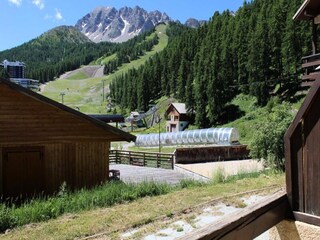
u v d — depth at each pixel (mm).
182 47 106750
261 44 61281
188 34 115188
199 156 28891
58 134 15242
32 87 179750
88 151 15820
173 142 49688
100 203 9766
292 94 55000
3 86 14297
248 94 64500
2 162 14172
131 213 8523
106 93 162750
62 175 15281
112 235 6980
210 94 64188
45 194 14859
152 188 11094
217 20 99375
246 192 9992
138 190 10867
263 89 58719
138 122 88812
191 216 8023
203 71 71688
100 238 6840
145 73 104938
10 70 193625
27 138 14664
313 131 3762
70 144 15469
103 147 16172
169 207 8922
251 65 61938
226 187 11172
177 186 12328
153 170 25281
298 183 3945
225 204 8898
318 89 3648
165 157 28062
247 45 66625
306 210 3869
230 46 70750
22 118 14641
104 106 134250
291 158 3994
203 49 82750
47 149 15055
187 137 47250
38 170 14836
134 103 107938
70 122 15500
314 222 3740
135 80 111062
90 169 15836
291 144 4000
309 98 3727
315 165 3744
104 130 16141
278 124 15031
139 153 31250
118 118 33250
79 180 15578
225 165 24781
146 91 102688
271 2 77562
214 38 88250
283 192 4203
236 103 64125
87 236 7012
